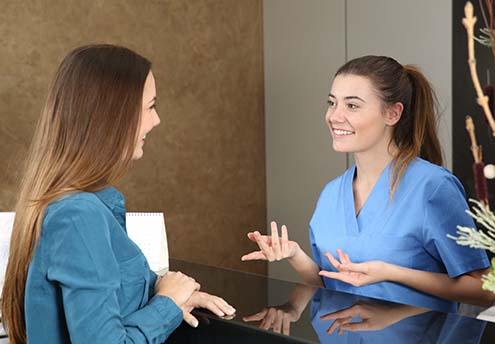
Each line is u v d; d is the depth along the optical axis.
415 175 1.93
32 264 1.22
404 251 1.92
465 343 1.12
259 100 4.46
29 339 1.24
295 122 4.34
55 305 1.22
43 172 1.26
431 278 1.85
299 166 4.35
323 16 4.12
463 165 3.49
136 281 1.30
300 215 4.37
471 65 3.44
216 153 4.21
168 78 3.91
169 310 1.30
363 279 1.80
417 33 3.66
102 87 1.27
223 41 4.20
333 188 2.10
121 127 1.27
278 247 1.99
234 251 4.36
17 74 3.24
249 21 4.36
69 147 1.26
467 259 1.87
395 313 1.31
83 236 1.18
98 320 1.16
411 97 1.99
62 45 3.40
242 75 4.34
